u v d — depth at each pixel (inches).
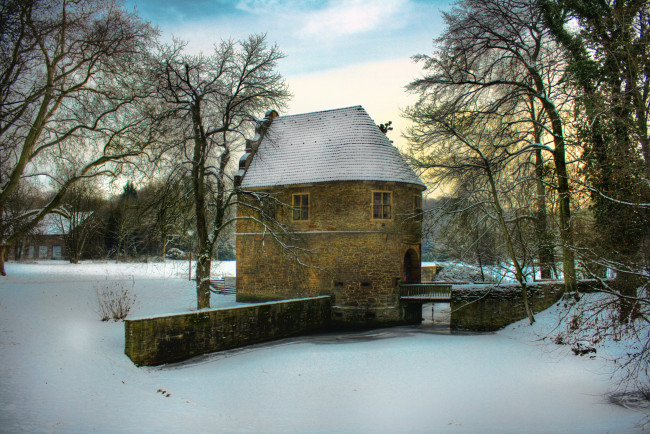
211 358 816.9
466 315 1053.2
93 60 1092.5
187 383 666.8
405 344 893.8
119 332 851.4
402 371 730.2
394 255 1190.3
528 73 960.3
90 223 2241.6
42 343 713.0
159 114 981.2
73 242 2086.6
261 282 1291.8
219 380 685.9
